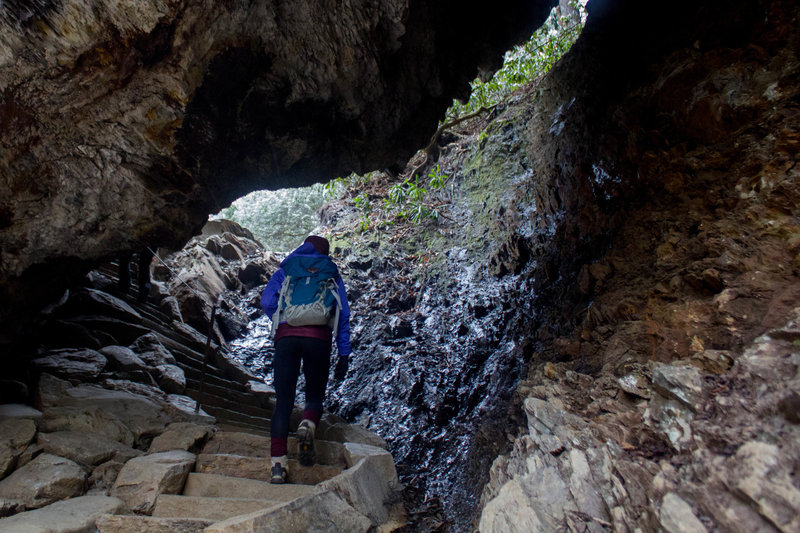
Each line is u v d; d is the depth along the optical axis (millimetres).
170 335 5539
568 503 1783
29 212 2812
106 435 2863
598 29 5449
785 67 3004
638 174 3814
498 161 8047
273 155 3725
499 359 5012
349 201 10117
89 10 2299
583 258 4332
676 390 1861
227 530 1905
